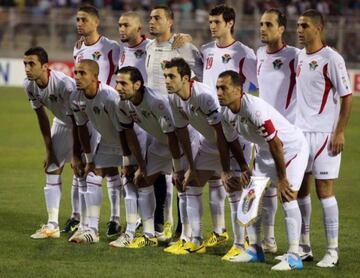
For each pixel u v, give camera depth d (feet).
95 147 73.00
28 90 73.51
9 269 61.36
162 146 70.54
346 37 223.92
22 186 102.12
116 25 234.79
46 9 250.57
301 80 65.36
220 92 60.85
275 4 255.29
